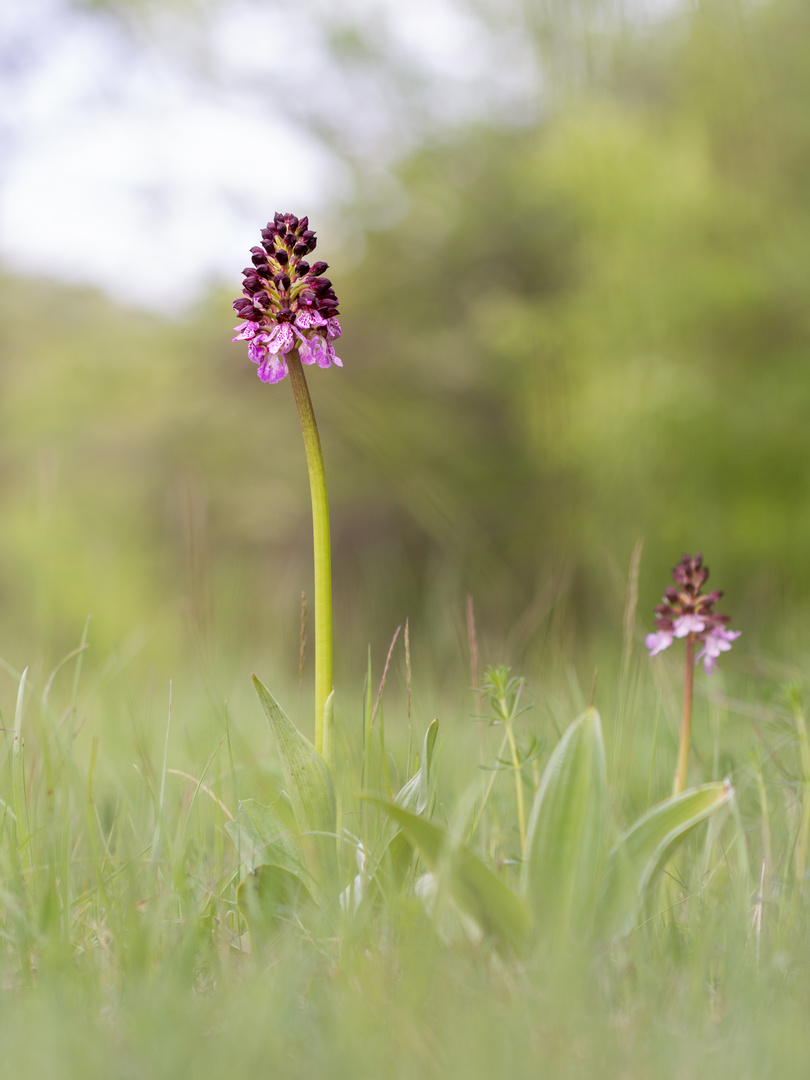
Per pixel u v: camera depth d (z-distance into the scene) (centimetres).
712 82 1046
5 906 166
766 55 1047
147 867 192
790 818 227
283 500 1741
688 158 1144
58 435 1822
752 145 1105
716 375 1209
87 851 218
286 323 187
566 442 1248
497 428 1709
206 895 186
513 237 1705
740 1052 125
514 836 242
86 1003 138
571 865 166
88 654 616
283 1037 130
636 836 168
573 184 1232
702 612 204
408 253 1816
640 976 150
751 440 1166
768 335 1236
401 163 1708
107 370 1898
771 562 1100
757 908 176
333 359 191
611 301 1237
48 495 343
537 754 206
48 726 217
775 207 1123
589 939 154
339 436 1759
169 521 1554
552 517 1208
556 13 1009
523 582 1318
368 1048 123
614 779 241
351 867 182
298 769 179
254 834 193
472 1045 122
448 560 1180
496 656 360
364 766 206
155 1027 126
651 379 1173
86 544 1477
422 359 1744
